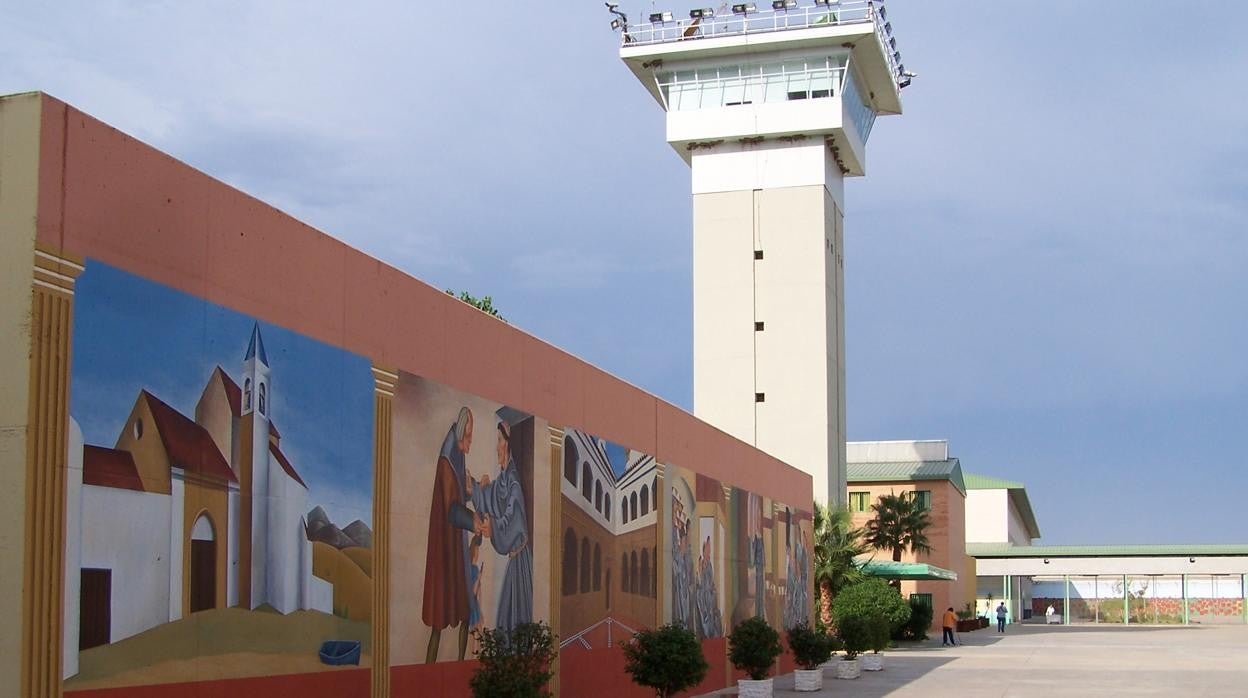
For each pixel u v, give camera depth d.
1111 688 39.47
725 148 68.38
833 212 69.88
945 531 96.25
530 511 25.41
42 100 13.66
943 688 39.50
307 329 18.20
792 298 66.75
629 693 30.36
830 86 66.44
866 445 102.44
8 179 13.63
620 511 30.41
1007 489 130.62
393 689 20.03
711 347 67.44
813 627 52.44
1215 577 111.44
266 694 16.88
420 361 21.33
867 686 40.47
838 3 66.38
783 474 47.78
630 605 30.75
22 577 13.05
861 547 68.62
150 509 14.84
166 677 15.00
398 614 20.28
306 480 17.97
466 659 22.45
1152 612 113.44
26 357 13.29
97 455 14.09
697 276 68.12
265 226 17.31
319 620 18.17
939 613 93.44
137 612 14.57
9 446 13.20
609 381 30.09
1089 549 108.62
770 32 66.19
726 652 38.38
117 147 14.63
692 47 66.62
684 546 35.12
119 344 14.50
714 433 38.59
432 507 21.48
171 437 15.26
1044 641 75.50
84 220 14.09
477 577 23.02
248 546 16.62
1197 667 49.84
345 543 18.89
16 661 12.96
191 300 15.74
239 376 16.59
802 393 66.06
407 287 21.02
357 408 19.38
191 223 15.81
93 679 13.87
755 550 42.81
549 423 26.48
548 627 23.06
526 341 25.59
